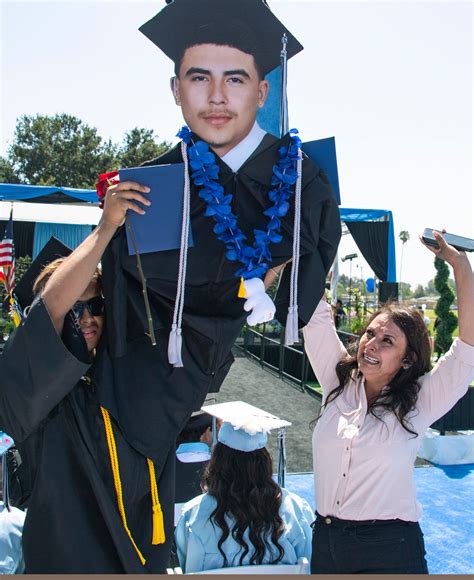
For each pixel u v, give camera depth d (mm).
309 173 1968
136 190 1729
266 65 1963
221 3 1827
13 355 1688
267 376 10234
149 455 1859
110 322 1823
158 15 1825
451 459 5930
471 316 2498
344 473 2523
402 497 2496
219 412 3031
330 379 2877
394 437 2520
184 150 1855
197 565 2424
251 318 1811
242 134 1935
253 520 2434
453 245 2525
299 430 6965
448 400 2607
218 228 1841
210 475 2549
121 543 1841
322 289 2027
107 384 1866
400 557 2445
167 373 1911
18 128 34250
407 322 2680
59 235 11820
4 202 9828
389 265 12508
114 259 1819
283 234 1938
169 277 1861
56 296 1686
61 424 1915
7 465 3354
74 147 34250
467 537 4262
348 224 12492
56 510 1866
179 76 1904
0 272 8727
